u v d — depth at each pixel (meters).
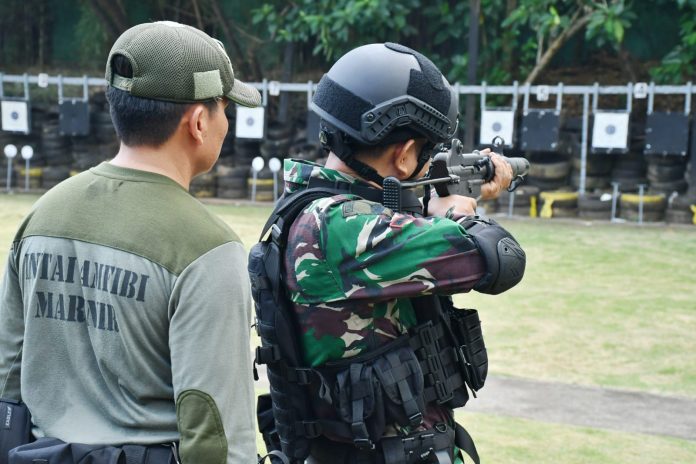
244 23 14.31
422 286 1.59
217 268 1.47
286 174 1.78
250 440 1.49
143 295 1.46
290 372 1.68
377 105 1.64
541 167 10.99
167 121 1.53
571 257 8.12
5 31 15.60
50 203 1.58
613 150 10.36
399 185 1.64
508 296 6.57
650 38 12.92
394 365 1.63
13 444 1.57
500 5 12.57
